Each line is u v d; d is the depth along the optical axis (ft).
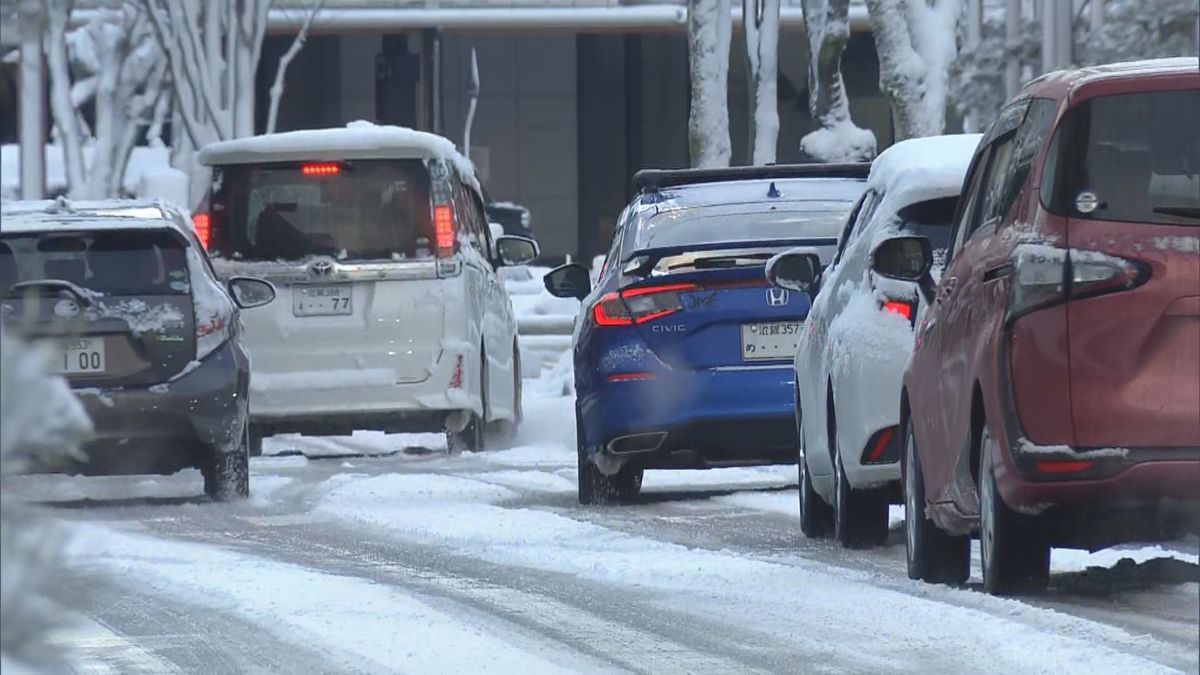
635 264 153.58
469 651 79.61
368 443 241.96
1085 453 84.94
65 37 403.54
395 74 638.53
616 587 100.58
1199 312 84.69
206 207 207.10
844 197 157.79
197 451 158.30
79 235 159.22
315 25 626.23
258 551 120.16
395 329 205.77
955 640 81.00
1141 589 94.73
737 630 85.46
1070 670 72.18
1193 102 88.69
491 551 118.42
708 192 160.04
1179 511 85.25
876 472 112.98
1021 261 87.15
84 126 547.90
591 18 637.71
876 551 118.83
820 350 124.36
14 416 31.22
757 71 318.04
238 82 379.76
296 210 206.69
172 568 108.17
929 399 99.45
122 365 156.87
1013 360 86.63
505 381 235.20
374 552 118.93
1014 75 263.08
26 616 31.45
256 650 81.30
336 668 76.33
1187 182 87.10
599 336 152.97
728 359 151.02
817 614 89.71
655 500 159.63
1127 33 243.19
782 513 146.30
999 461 87.30
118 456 157.28
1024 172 91.66
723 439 150.71
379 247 206.49
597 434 152.66
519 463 200.85
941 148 118.21
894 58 260.42
